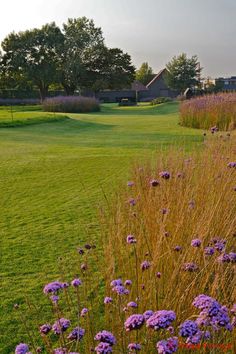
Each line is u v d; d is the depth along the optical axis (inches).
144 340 88.4
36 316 126.1
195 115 805.2
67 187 296.5
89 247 143.7
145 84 4018.2
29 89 2704.2
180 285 101.3
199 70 3036.4
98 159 411.5
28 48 2564.0
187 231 134.3
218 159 205.9
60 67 2637.8
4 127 856.3
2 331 120.9
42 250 179.9
